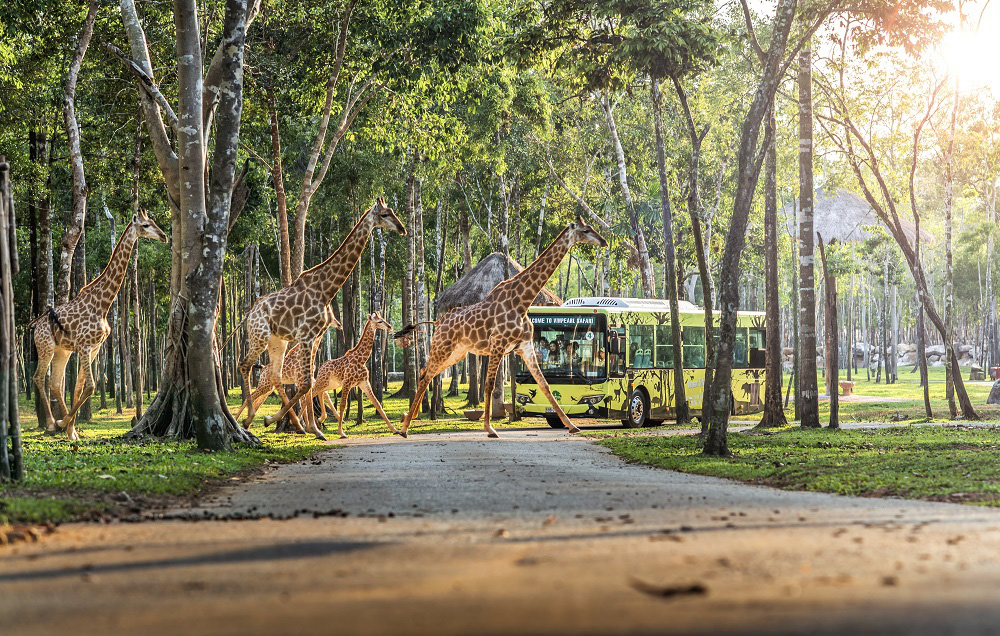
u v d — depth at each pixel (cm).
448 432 2728
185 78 1941
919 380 7156
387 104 3056
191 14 1933
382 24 2738
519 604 502
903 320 10219
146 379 5303
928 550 681
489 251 5466
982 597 508
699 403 3262
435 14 2672
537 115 3797
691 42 2389
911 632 430
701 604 494
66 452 1675
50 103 3030
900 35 2308
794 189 3797
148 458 1617
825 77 3103
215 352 2022
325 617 484
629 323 3047
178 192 2184
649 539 742
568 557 657
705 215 4441
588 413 2948
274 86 2798
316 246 5309
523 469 1520
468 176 4434
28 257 4150
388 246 5162
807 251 2548
